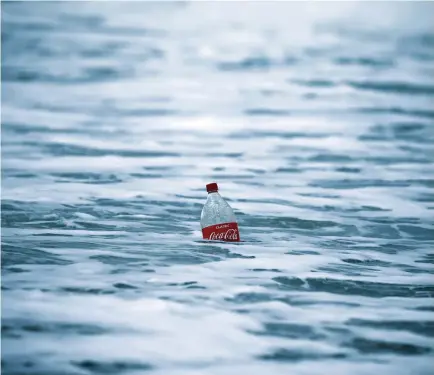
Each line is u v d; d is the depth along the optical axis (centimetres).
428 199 1424
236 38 3375
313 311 759
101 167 1627
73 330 684
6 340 660
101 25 3506
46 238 1045
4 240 1025
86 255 946
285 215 1270
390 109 2272
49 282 820
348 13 3831
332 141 1914
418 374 625
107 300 763
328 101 2378
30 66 2781
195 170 1622
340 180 1555
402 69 2828
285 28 3581
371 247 1085
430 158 1759
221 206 1058
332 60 2984
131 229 1131
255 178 1557
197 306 754
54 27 3412
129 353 642
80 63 2855
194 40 3319
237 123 2114
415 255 1045
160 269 886
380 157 1761
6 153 1736
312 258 979
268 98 2422
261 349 661
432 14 3762
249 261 938
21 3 3722
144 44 3209
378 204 1373
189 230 1133
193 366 623
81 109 2244
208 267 901
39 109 2227
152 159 1717
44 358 628
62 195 1367
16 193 1377
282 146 1866
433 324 736
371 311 768
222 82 2641
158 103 2344
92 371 608
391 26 3588
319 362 641
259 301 780
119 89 2511
